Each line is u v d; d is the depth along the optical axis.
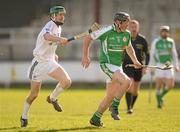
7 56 79.00
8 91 63.41
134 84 37.66
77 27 86.31
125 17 26.48
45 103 45.16
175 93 59.53
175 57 44.25
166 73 43.38
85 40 26.50
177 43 73.12
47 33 26.64
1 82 74.19
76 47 76.62
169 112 37.91
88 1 93.12
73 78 72.81
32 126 28.70
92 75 72.44
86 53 26.53
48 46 27.16
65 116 34.62
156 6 90.88
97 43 74.00
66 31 77.81
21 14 95.50
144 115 35.47
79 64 72.56
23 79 74.12
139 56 37.78
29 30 84.38
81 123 30.08
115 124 29.67
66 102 47.25
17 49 80.00
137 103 46.56
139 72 37.47
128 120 31.92
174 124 30.12
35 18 94.56
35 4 95.12
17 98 52.59
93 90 64.12
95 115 27.27
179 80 71.00
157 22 89.38
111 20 91.25
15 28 93.38
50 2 94.38
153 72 53.06
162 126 29.16
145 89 65.50
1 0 97.56
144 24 88.50
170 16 89.94
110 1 92.44
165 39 44.12
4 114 36.22
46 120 31.91
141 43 37.75
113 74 26.62
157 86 43.06
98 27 26.55
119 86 26.92
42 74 27.53
